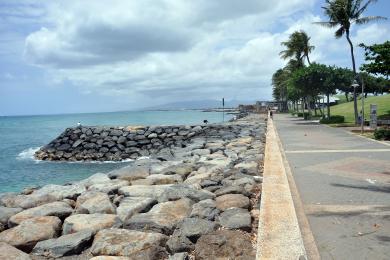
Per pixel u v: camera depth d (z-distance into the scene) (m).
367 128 28.44
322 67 40.12
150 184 9.90
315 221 6.33
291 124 38.00
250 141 21.33
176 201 7.38
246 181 9.14
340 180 9.83
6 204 8.54
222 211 6.72
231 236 5.25
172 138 32.75
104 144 31.11
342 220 6.35
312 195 8.20
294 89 46.91
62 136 32.22
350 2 33.84
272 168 9.98
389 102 51.44
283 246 4.48
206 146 20.73
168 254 5.12
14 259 4.97
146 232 5.72
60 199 8.79
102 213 6.99
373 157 13.88
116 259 4.74
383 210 6.91
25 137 52.94
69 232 6.12
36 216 6.96
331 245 5.23
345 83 39.03
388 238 5.46
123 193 8.62
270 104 119.75
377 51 21.70
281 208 5.99
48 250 5.36
